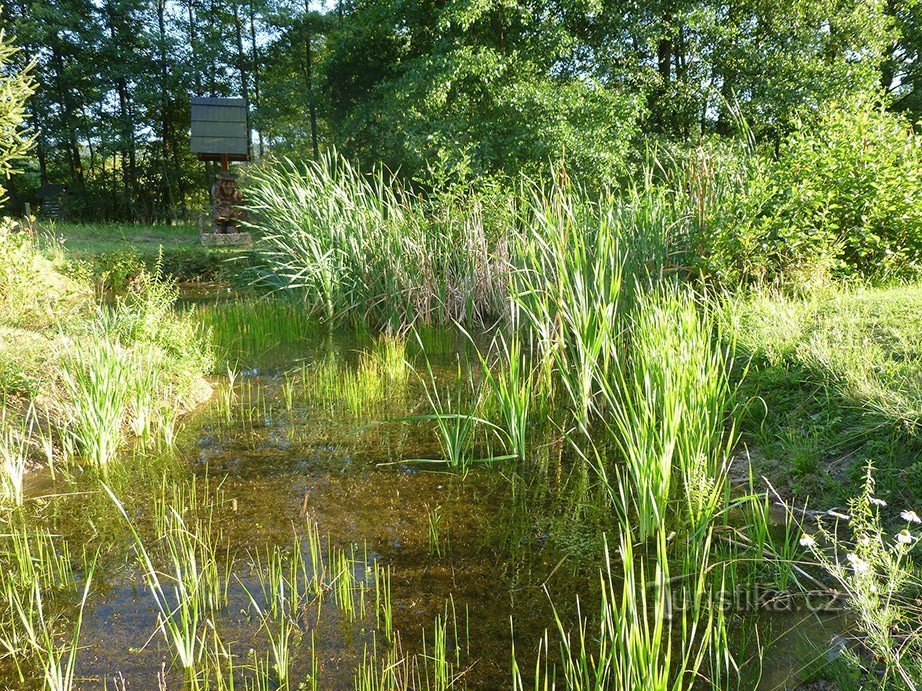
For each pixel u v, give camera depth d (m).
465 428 4.95
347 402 6.32
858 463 3.86
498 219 10.34
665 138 19.28
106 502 4.31
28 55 32.50
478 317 9.93
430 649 2.88
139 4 34.59
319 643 2.93
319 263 9.71
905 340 4.77
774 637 2.82
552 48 18.77
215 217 19.03
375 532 3.89
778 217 7.09
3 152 7.16
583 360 5.25
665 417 3.89
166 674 2.74
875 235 7.14
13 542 3.81
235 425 5.74
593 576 3.40
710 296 6.98
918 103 23.64
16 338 6.24
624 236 7.38
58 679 2.53
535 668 2.75
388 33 24.36
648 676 2.22
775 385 5.00
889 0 23.09
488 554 3.63
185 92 34.81
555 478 4.59
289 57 38.12
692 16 18.77
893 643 2.44
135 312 7.77
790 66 18.36
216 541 3.79
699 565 3.37
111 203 36.00
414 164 19.08
